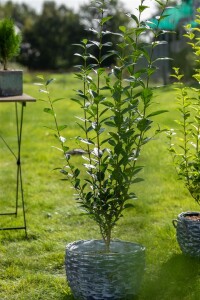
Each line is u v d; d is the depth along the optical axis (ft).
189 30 14.30
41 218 19.07
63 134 36.52
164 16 11.55
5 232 17.31
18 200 21.40
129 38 11.59
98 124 11.70
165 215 18.84
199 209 19.57
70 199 21.52
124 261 11.14
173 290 12.32
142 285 12.43
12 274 13.87
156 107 41.70
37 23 200.64
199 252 13.96
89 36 195.93
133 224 17.81
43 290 12.82
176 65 64.69
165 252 14.76
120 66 11.72
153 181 22.57
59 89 79.36
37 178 24.99
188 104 14.69
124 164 11.62
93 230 17.85
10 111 49.65
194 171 14.66
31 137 36.24
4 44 16.61
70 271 11.49
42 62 198.18
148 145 28.53
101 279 11.16
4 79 16.10
